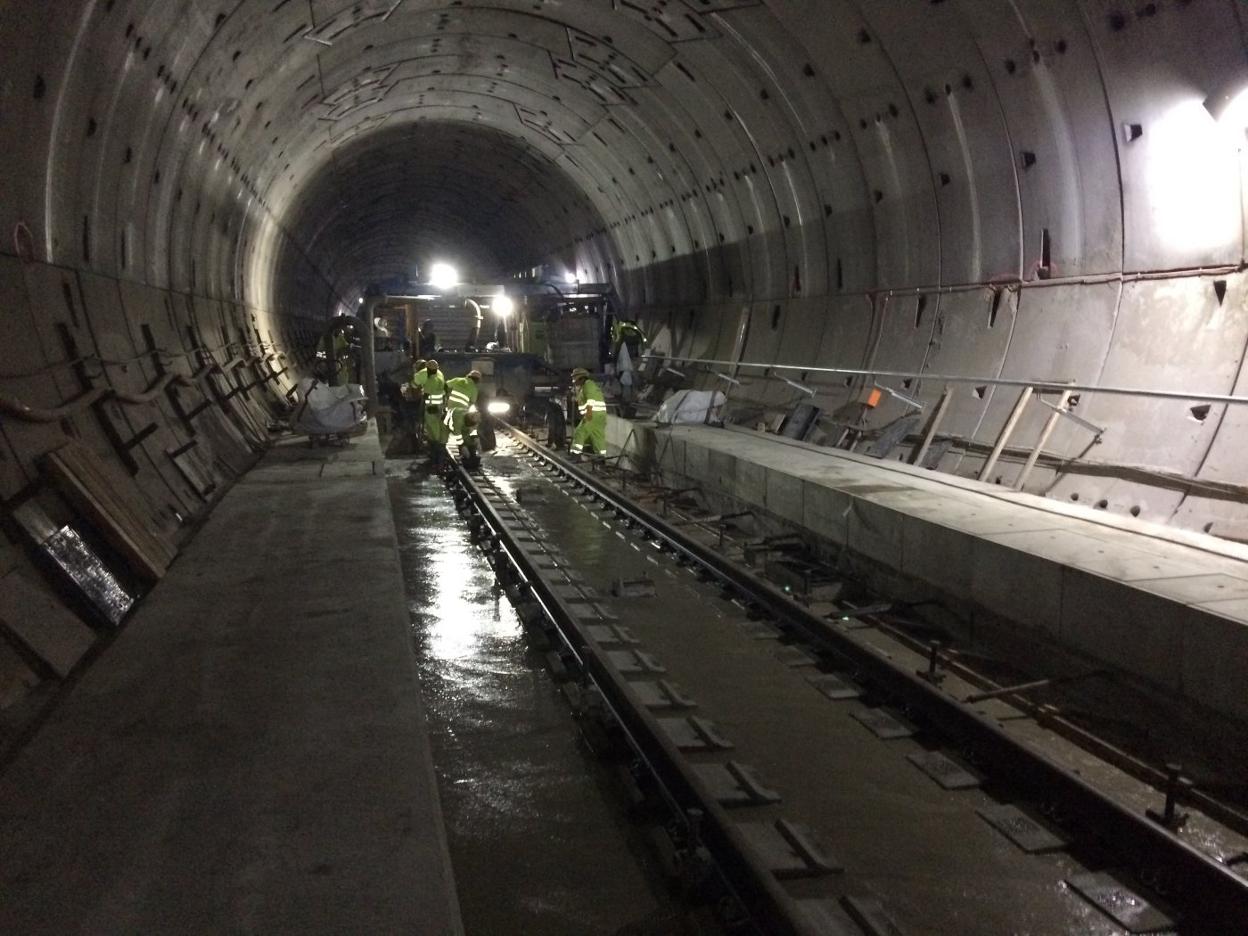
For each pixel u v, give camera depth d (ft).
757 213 50.42
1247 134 23.47
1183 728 16.88
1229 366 24.72
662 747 14.85
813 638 22.17
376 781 11.60
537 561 28.71
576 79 53.42
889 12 31.50
